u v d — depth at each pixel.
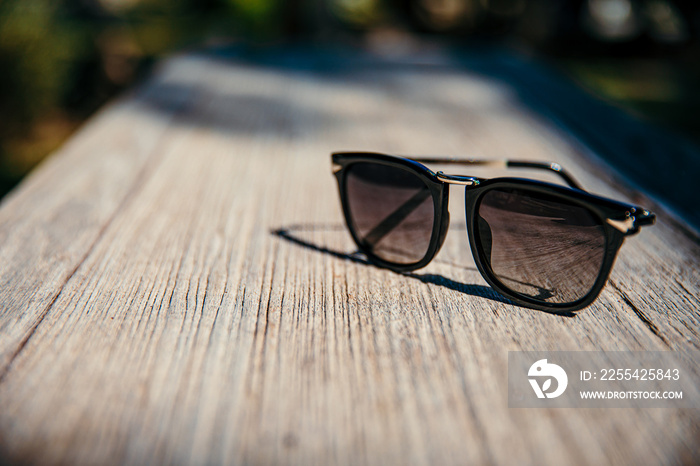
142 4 2.57
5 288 0.31
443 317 0.30
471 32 2.84
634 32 2.25
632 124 0.58
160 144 0.50
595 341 0.28
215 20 2.30
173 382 0.26
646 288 0.32
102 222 0.37
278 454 0.24
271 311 0.30
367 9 2.95
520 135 0.54
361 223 0.35
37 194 0.41
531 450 0.24
